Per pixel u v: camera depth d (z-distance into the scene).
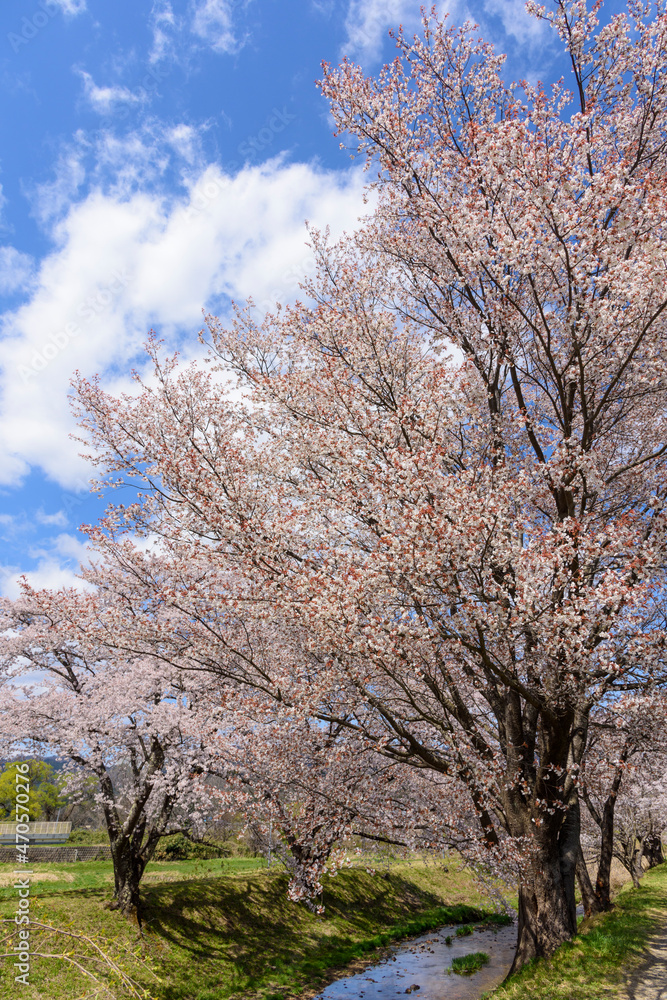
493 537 9.29
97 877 21.36
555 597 9.38
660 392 12.09
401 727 10.80
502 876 11.37
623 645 9.19
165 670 16.88
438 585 8.98
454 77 12.74
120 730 17.92
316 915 22.14
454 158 12.55
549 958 10.64
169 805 18.38
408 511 8.97
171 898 19.64
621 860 21.78
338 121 12.71
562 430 11.05
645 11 10.89
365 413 10.86
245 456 12.43
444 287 12.69
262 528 10.30
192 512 11.76
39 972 12.76
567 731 10.06
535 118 11.49
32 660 20.31
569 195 9.65
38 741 19.77
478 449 12.08
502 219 10.03
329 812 11.48
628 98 11.66
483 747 10.84
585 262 9.41
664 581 9.12
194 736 17.78
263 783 13.26
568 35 10.98
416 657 9.57
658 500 9.85
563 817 10.64
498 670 9.33
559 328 11.61
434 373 10.65
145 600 13.91
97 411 12.84
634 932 12.15
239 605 10.68
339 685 10.73
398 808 12.54
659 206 8.84
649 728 11.97
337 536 11.23
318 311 12.77
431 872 30.31
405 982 16.92
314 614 9.48
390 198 13.02
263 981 16.78
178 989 15.12
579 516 11.05
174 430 12.30
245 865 26.02
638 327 10.34
